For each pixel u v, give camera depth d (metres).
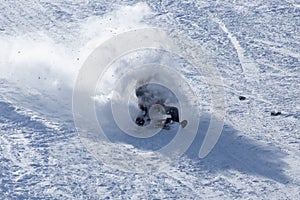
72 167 31.78
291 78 48.69
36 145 34.12
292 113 41.59
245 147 35.59
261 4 67.38
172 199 29.19
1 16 62.81
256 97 44.56
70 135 35.66
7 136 35.06
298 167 33.28
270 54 53.75
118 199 28.86
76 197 28.81
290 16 63.62
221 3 68.12
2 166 31.33
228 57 52.88
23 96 41.44
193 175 31.81
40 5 67.12
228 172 32.38
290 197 29.94
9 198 28.11
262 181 31.53
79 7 66.81
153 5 67.19
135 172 31.73
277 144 36.31
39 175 30.69
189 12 64.94
